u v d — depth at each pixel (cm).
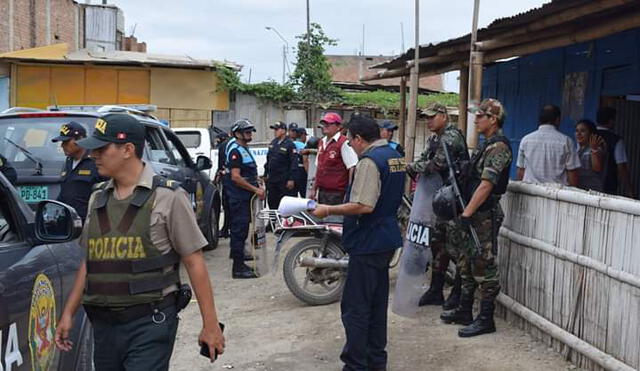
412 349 516
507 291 566
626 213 411
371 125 457
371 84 2866
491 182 498
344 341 552
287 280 649
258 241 773
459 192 527
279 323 604
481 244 519
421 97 2445
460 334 532
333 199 714
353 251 452
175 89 2383
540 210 513
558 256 483
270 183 1072
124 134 293
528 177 641
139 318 296
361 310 452
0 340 283
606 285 431
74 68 2344
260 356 524
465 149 561
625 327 412
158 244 295
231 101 2414
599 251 439
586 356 446
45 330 336
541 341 510
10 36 2380
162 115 2380
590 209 450
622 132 866
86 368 395
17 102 2341
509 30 706
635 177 877
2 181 335
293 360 514
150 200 294
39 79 2342
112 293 293
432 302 630
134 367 293
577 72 884
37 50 2320
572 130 898
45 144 683
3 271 299
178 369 501
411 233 563
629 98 865
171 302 304
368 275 450
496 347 505
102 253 294
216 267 858
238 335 576
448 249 575
